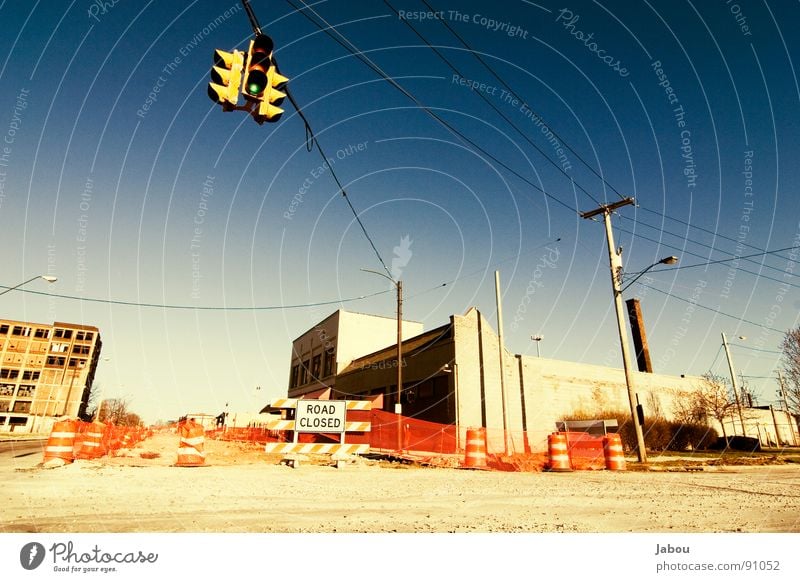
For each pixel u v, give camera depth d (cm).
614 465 1389
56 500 578
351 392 3114
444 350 2252
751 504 633
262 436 2600
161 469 1034
